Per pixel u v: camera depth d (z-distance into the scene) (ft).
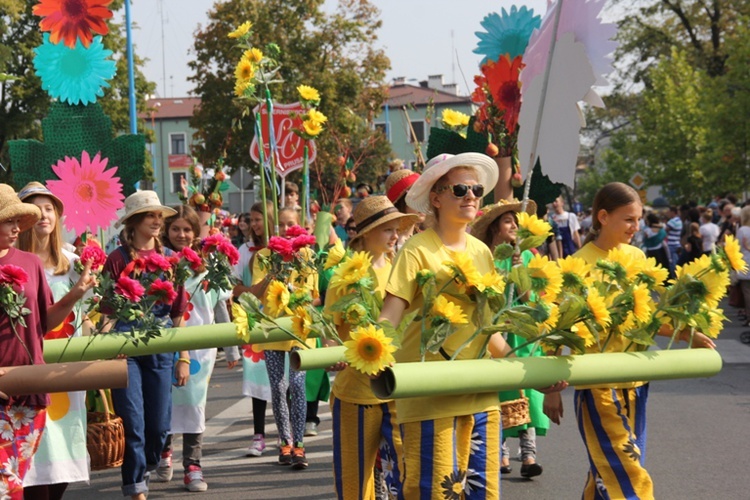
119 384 18.31
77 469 22.31
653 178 162.61
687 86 159.22
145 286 21.88
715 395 39.68
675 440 31.73
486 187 17.13
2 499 18.43
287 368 30.04
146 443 24.93
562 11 17.49
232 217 76.64
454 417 15.94
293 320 17.02
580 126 17.28
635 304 17.21
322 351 18.97
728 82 126.00
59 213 23.22
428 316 15.92
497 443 16.26
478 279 15.60
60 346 21.30
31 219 19.53
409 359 16.55
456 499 15.83
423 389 14.92
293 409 29.76
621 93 184.75
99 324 21.61
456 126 28.40
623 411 18.52
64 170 25.43
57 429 22.17
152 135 136.46
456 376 15.14
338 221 51.08
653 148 161.99
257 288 26.22
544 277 16.01
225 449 33.12
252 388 31.35
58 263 23.20
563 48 17.46
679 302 17.88
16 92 125.39
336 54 136.26
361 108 135.74
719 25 169.68
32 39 124.06
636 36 179.32
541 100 17.42
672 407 37.37
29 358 19.16
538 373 15.72
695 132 156.25
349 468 20.27
